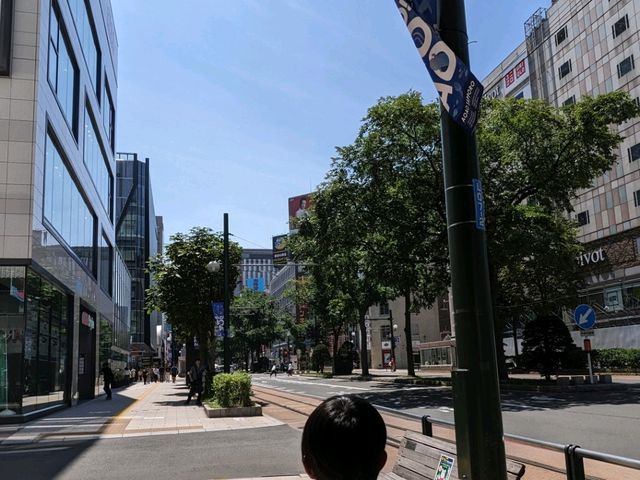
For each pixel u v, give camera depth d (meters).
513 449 8.88
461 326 3.93
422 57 4.32
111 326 43.34
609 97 23.95
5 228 18.27
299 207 113.88
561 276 36.94
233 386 17.80
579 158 24.66
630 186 46.56
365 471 1.70
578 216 51.97
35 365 19.83
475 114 4.07
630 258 46.25
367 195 25.81
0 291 18.16
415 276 28.62
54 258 21.53
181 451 10.95
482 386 3.81
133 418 18.06
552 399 19.83
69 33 24.64
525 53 61.97
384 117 24.77
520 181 25.64
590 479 6.48
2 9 19.33
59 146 22.97
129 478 8.62
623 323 44.16
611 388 22.91
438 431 10.28
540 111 24.45
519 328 51.53
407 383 35.91
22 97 19.02
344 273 31.17
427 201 25.73
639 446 10.23
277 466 9.20
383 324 79.69
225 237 24.53
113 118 44.03
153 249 113.81
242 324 92.06
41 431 15.20
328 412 1.76
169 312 26.38
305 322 88.19
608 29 49.84
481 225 4.05
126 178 93.62
